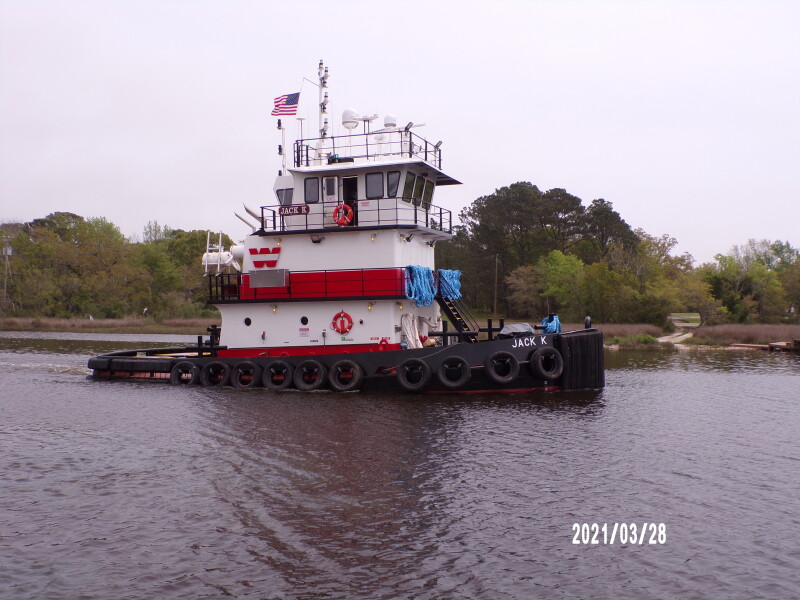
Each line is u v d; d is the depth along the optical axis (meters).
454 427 15.87
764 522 10.21
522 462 13.12
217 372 21.62
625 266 59.44
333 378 20.09
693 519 10.33
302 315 21.09
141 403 19.45
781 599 7.95
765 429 16.17
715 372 27.08
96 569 8.82
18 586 8.39
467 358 19.31
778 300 54.97
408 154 20.92
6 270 67.75
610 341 41.50
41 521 10.45
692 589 8.20
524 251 77.69
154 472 12.76
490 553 9.16
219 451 14.04
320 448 14.12
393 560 8.95
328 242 20.83
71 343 42.72
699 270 59.59
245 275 21.55
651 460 13.40
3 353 35.56
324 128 22.41
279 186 21.81
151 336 49.66
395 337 20.59
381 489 11.57
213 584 8.39
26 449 14.63
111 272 71.19
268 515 10.48
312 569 8.73
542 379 19.58
